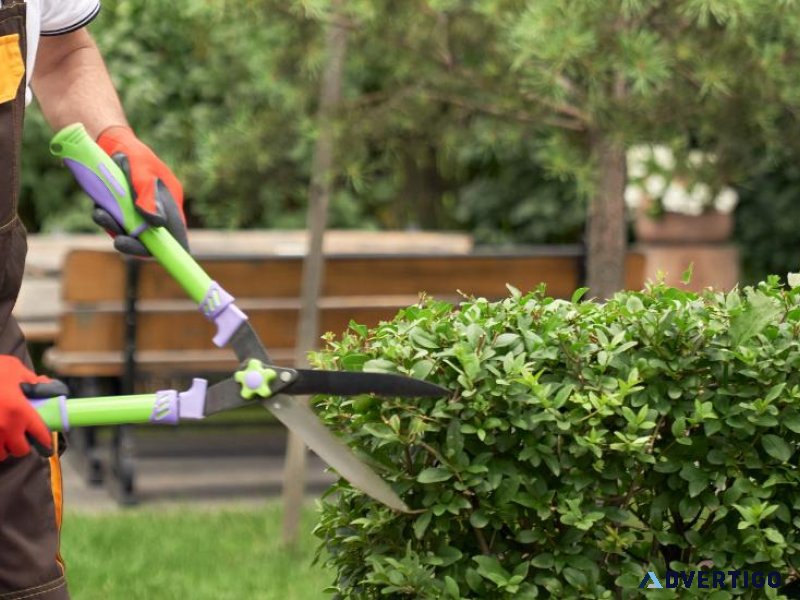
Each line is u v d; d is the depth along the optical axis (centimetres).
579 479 290
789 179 1155
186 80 1045
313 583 540
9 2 275
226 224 1030
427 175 1209
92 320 698
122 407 251
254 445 864
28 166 1049
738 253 1085
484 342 292
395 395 251
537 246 1180
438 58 583
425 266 712
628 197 1149
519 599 284
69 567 557
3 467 284
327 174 594
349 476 261
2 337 290
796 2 518
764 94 552
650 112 557
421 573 285
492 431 291
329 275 704
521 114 592
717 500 295
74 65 316
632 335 297
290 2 563
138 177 267
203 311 260
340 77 590
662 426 300
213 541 606
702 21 497
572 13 502
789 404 294
